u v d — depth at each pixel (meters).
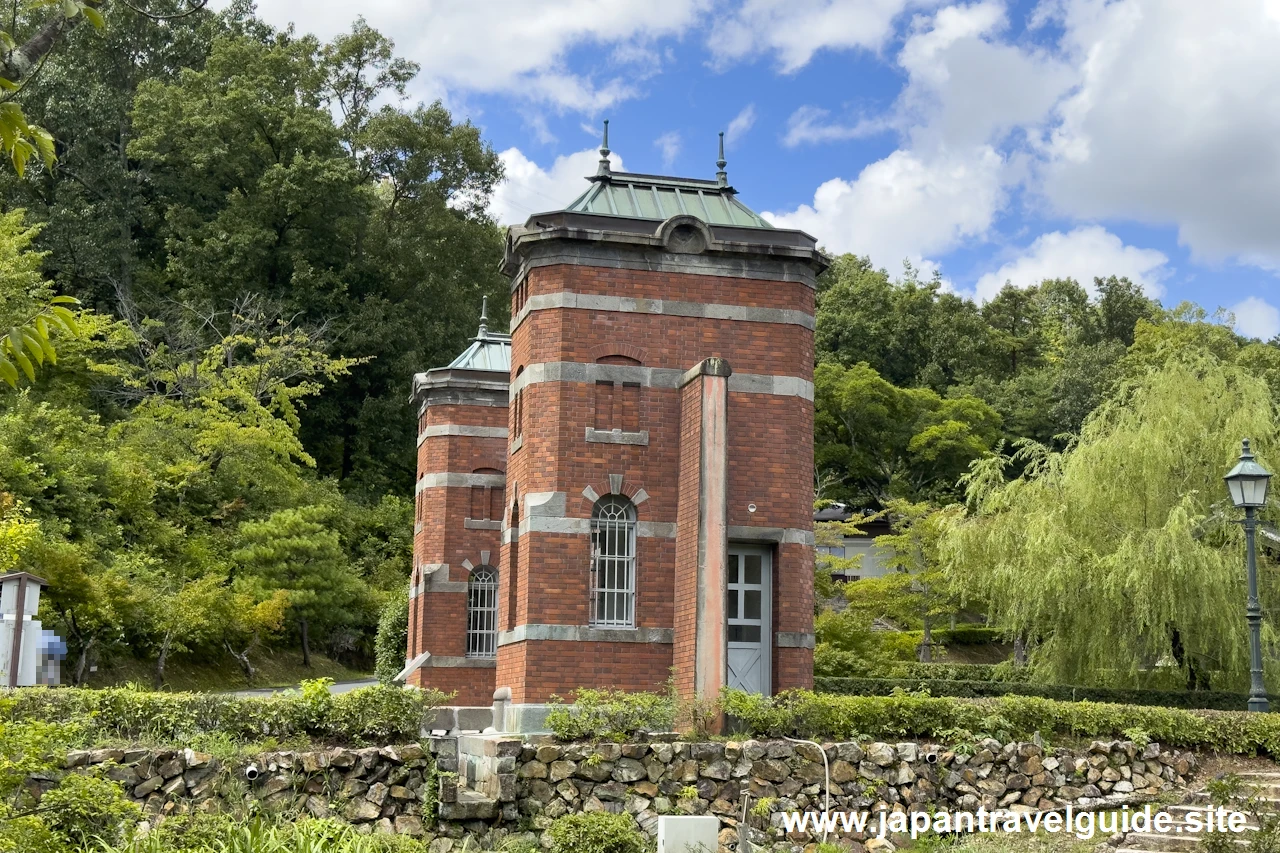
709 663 19.20
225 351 51.66
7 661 18.61
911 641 40.75
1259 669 20.42
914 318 76.94
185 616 34.03
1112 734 18.56
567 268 21.53
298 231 58.53
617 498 21.34
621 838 14.59
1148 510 27.00
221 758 14.91
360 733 16.20
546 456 21.03
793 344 22.27
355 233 60.25
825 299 78.31
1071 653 27.30
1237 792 15.16
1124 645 26.47
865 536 57.28
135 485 40.06
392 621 36.47
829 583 39.69
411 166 62.03
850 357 75.06
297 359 52.44
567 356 21.31
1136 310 85.19
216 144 56.88
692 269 22.03
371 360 59.25
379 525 54.00
